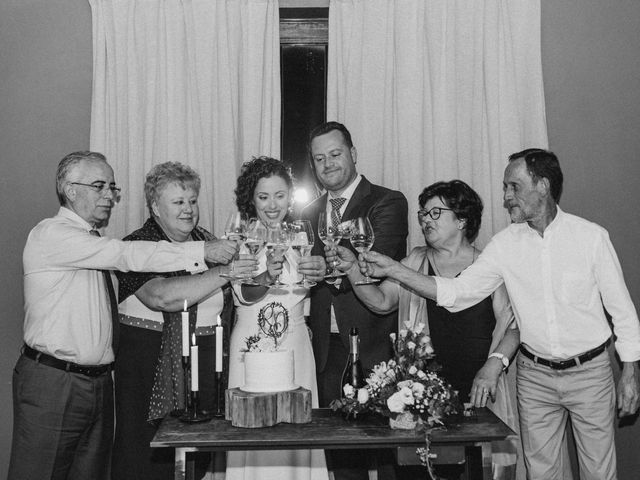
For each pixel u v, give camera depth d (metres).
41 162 3.98
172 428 2.46
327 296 3.33
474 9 3.89
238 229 2.70
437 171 3.93
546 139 3.89
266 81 3.98
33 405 2.98
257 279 3.03
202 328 3.23
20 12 3.98
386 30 3.94
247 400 2.45
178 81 3.93
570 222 3.06
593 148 3.99
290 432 2.41
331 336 3.40
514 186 3.07
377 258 2.99
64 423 3.00
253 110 3.96
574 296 3.01
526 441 3.17
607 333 3.05
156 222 3.32
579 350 3.03
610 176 3.99
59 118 3.99
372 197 3.41
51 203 3.97
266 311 3.05
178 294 2.99
